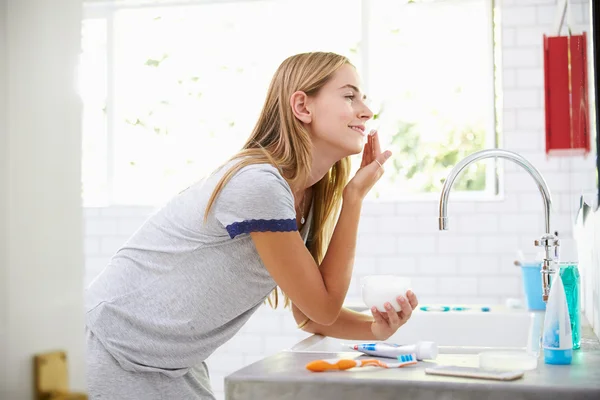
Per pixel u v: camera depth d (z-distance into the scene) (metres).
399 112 3.83
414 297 1.44
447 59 3.79
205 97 4.00
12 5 0.76
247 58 3.97
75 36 0.84
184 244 1.43
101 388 1.38
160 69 4.04
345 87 1.53
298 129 1.51
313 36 3.89
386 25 3.83
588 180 2.00
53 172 0.81
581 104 2.21
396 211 3.65
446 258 3.61
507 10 3.59
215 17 3.99
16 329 0.76
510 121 3.57
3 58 0.75
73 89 0.84
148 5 4.02
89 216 3.86
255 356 3.72
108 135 4.04
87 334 1.44
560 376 1.15
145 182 4.04
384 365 1.26
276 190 1.34
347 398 1.13
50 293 0.80
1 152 0.75
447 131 3.79
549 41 2.79
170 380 1.46
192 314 1.41
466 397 1.09
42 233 0.79
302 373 1.19
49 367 0.78
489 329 2.25
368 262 3.66
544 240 1.50
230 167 1.40
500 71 3.60
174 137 4.03
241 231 1.33
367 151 1.68
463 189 3.78
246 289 1.44
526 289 2.38
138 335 1.41
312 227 1.75
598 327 1.67
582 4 2.07
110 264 1.51
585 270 2.13
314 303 1.39
